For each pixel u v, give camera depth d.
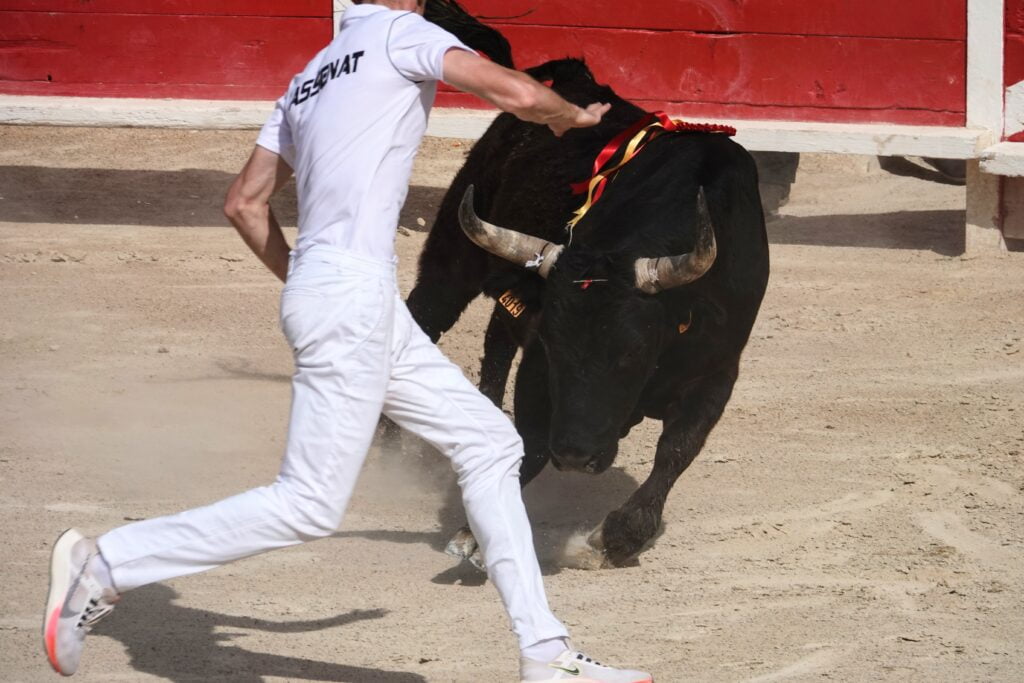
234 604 15.61
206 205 38.75
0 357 25.55
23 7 38.25
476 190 21.50
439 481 20.70
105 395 23.66
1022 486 20.23
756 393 24.89
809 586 16.59
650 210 17.22
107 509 18.45
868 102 36.09
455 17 22.62
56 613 11.65
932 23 35.31
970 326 29.03
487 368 22.06
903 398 24.58
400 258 33.31
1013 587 16.53
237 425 22.42
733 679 13.69
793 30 36.16
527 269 16.20
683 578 16.86
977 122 35.28
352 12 12.57
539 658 12.10
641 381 15.82
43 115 37.41
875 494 19.95
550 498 19.92
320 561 17.14
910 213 39.84
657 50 36.81
